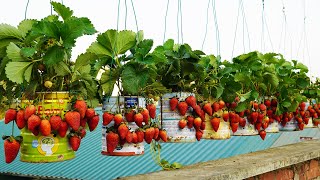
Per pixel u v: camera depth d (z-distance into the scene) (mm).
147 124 2232
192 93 2596
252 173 3107
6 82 1996
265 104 3430
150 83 2330
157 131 2285
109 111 2141
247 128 3098
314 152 4000
